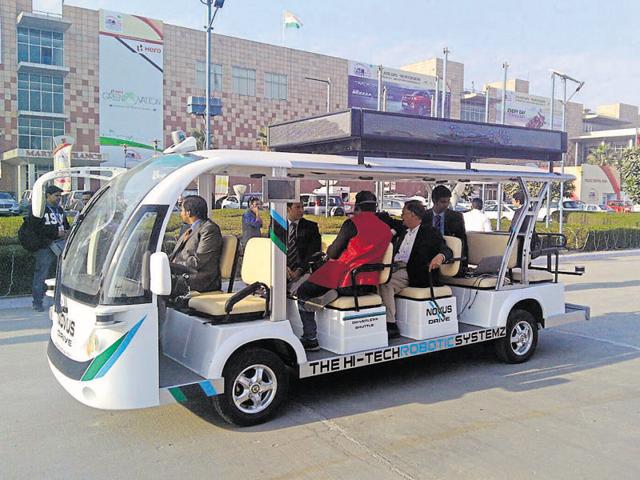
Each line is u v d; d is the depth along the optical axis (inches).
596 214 1026.1
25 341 271.9
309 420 179.2
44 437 166.7
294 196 175.5
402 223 232.7
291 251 226.8
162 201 156.6
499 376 225.9
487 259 253.6
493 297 233.0
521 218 240.4
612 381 220.4
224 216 566.6
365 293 201.9
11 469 147.3
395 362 245.1
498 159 245.9
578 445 161.6
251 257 200.5
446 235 254.4
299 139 218.1
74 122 1596.9
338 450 158.1
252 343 175.2
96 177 211.5
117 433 169.3
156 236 155.0
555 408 190.7
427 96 2262.6
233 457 153.9
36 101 1547.7
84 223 181.2
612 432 170.7
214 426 174.1
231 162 167.8
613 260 677.3
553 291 255.9
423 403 194.9
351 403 194.5
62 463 150.6
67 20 1507.1
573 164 3070.9
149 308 152.8
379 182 287.6
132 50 1658.5
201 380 162.7
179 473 145.3
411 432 170.4
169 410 186.5
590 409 189.9
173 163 172.7
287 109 1972.2
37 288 336.2
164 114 1726.1
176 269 187.8
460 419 180.7
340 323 191.0
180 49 1740.9
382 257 199.6
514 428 173.5
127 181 179.2
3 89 1510.8
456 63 2388.0
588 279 508.4
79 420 179.0
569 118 3031.5
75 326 159.6
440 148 217.6
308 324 194.1
